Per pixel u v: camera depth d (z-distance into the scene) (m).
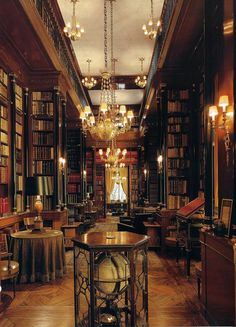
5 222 6.19
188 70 8.06
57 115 8.27
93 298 3.10
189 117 7.96
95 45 10.79
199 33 6.45
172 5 6.46
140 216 8.68
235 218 3.38
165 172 7.91
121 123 10.40
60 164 8.46
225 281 3.20
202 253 4.14
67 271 6.11
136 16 8.93
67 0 8.12
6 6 5.25
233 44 3.44
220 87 4.25
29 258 5.40
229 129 3.82
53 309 4.19
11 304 4.38
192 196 7.76
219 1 4.29
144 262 3.47
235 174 3.42
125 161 17.31
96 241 3.31
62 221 8.26
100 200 17.23
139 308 4.10
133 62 12.43
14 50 6.89
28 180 6.02
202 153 7.31
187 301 4.45
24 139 7.88
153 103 11.26
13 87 6.89
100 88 14.62
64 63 9.34
